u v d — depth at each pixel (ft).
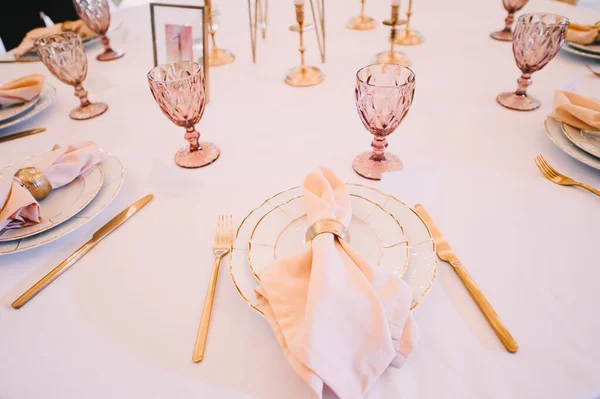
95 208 2.22
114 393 1.49
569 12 4.48
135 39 4.85
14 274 1.96
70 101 3.61
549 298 1.67
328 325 1.39
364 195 2.11
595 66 3.47
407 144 2.74
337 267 1.53
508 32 4.24
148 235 2.15
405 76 2.36
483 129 2.83
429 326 1.61
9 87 3.32
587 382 1.40
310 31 4.78
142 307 1.78
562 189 2.23
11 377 1.55
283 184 2.47
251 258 1.79
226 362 1.55
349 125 3.01
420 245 1.82
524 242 1.93
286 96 3.49
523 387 1.40
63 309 1.79
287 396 1.44
